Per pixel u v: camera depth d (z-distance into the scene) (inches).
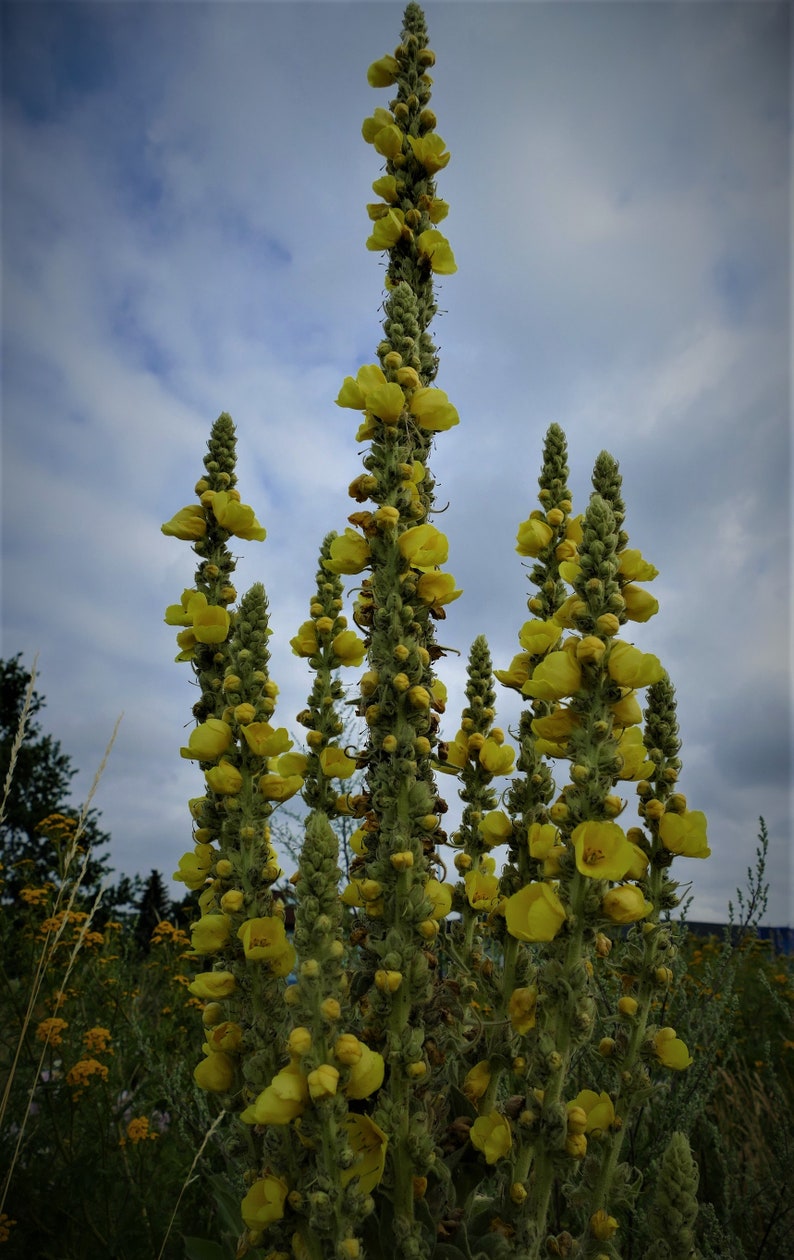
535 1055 80.0
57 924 192.2
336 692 130.6
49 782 854.5
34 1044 177.3
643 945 97.7
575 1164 81.4
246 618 106.6
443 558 94.0
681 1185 84.0
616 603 83.1
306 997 72.8
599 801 80.4
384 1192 79.2
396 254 114.3
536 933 79.0
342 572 98.4
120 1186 154.8
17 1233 139.6
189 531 122.0
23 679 875.4
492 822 103.9
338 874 77.2
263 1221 73.4
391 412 95.5
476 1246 80.7
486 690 121.2
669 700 104.2
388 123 121.2
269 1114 70.2
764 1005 247.3
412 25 125.1
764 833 160.1
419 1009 84.4
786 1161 141.5
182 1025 242.2
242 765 100.1
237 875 97.7
